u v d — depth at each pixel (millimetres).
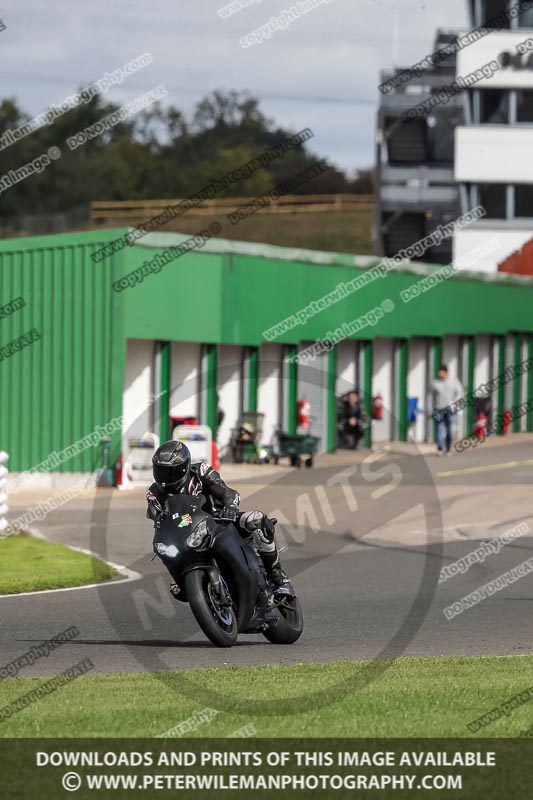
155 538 33031
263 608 34250
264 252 103438
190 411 96562
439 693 27625
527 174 179500
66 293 90562
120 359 89125
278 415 106500
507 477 89562
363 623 40656
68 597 46938
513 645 36531
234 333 100188
